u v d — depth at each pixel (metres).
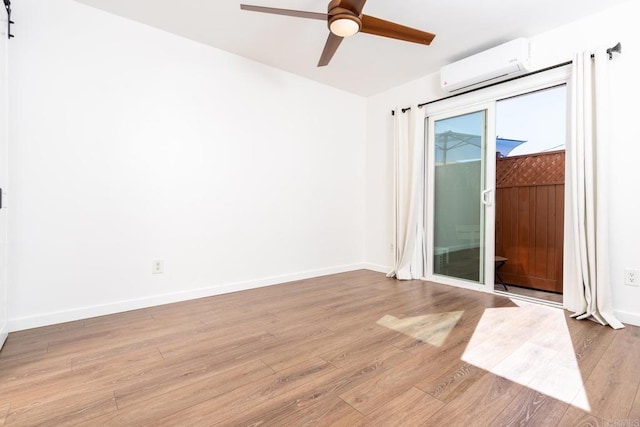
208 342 1.93
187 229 2.79
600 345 1.86
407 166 3.67
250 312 2.48
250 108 3.17
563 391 1.40
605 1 2.22
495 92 2.98
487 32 2.63
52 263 2.19
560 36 2.54
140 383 1.47
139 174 2.54
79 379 1.50
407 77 3.60
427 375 1.54
